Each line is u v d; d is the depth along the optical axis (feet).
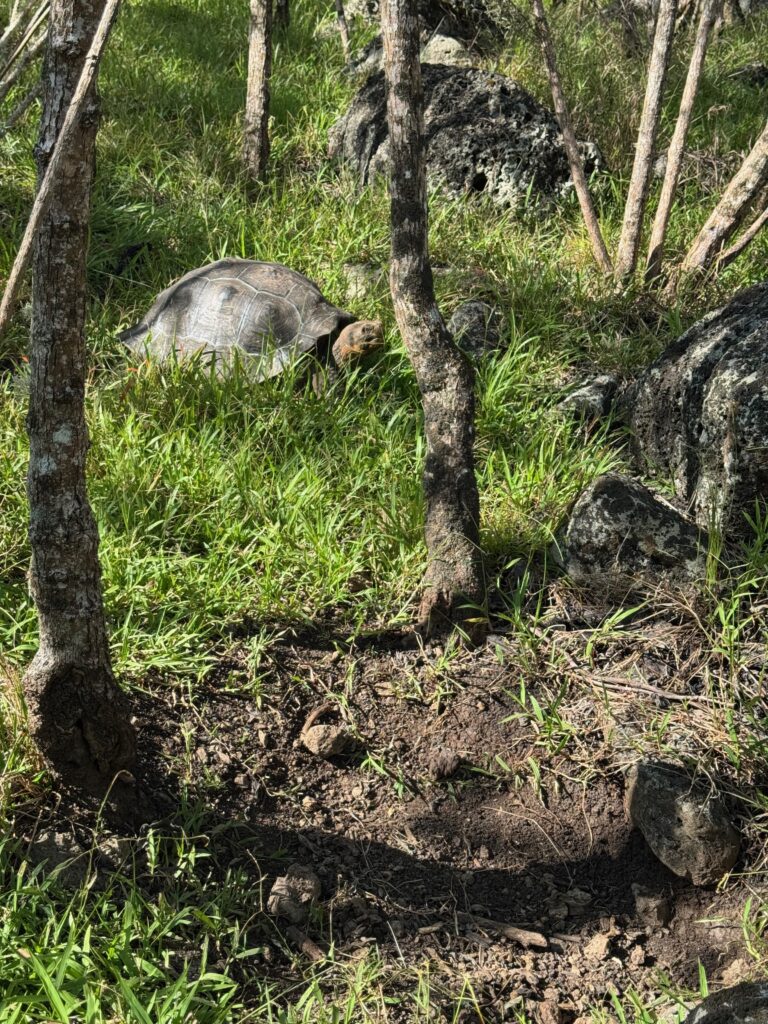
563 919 9.56
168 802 9.70
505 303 16.80
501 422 14.30
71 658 8.59
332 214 19.02
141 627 11.14
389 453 13.51
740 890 9.71
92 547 8.34
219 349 14.80
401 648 11.56
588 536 11.94
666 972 9.21
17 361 14.67
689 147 21.83
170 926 8.38
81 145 7.03
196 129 21.57
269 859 9.52
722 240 17.06
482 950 9.15
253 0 19.15
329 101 23.95
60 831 9.09
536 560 12.61
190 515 12.38
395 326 15.99
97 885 8.83
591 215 17.74
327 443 13.76
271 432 13.84
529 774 10.52
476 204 20.21
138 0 27.58
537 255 18.38
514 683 11.18
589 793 10.36
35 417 7.83
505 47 25.05
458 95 21.04
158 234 17.74
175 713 10.46
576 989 8.94
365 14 29.68
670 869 9.87
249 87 19.67
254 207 18.98
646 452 13.87
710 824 9.68
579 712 10.93
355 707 10.91
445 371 11.61
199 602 11.36
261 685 10.89
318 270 17.49
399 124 11.00
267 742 10.46
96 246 17.28
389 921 9.25
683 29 27.17
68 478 8.00
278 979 8.61
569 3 27.32
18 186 17.90
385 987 8.65
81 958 7.98
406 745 10.69
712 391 12.25
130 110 21.45
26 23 11.40
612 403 14.94
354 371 14.87
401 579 12.05
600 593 12.03
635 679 11.14
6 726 9.39
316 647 11.46
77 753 9.08
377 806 10.21
